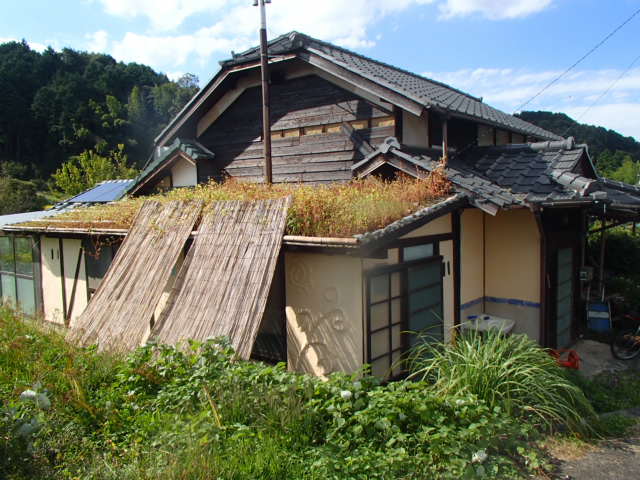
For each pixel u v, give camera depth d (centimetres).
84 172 3058
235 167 1079
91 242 878
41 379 450
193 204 692
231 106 1084
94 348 521
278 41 1015
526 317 758
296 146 972
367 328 536
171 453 328
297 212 564
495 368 439
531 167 777
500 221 779
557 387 470
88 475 322
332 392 398
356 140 875
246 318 512
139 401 421
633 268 1074
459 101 997
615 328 891
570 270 826
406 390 425
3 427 350
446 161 738
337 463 324
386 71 1030
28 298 1058
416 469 331
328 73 917
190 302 579
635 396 578
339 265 545
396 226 515
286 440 354
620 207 790
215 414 369
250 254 563
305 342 583
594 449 410
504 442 392
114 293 675
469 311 760
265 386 407
